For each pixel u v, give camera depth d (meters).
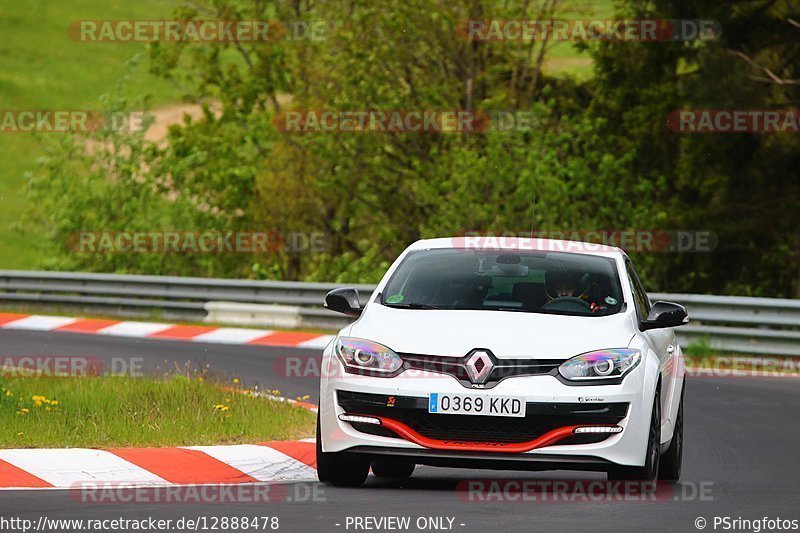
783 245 127.44
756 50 123.31
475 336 32.91
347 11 138.50
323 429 33.41
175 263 131.25
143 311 98.44
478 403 32.00
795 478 38.62
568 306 35.34
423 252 38.31
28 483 34.28
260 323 93.56
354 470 34.31
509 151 122.50
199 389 50.69
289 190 135.62
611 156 117.94
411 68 138.25
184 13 148.88
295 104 136.88
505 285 36.09
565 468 32.38
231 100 147.75
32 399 46.06
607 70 131.12
